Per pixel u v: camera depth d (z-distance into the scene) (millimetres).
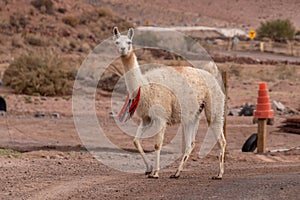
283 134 34438
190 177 19047
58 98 49656
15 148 27641
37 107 44375
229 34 174375
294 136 33781
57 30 119375
